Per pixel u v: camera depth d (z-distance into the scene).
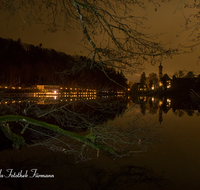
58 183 3.93
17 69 44.38
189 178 4.16
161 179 4.12
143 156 5.45
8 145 5.99
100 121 10.41
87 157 5.34
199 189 3.74
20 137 6.05
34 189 3.69
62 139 6.99
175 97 34.66
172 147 6.21
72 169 4.56
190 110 16.95
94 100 11.48
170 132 8.23
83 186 3.83
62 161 4.99
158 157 5.35
